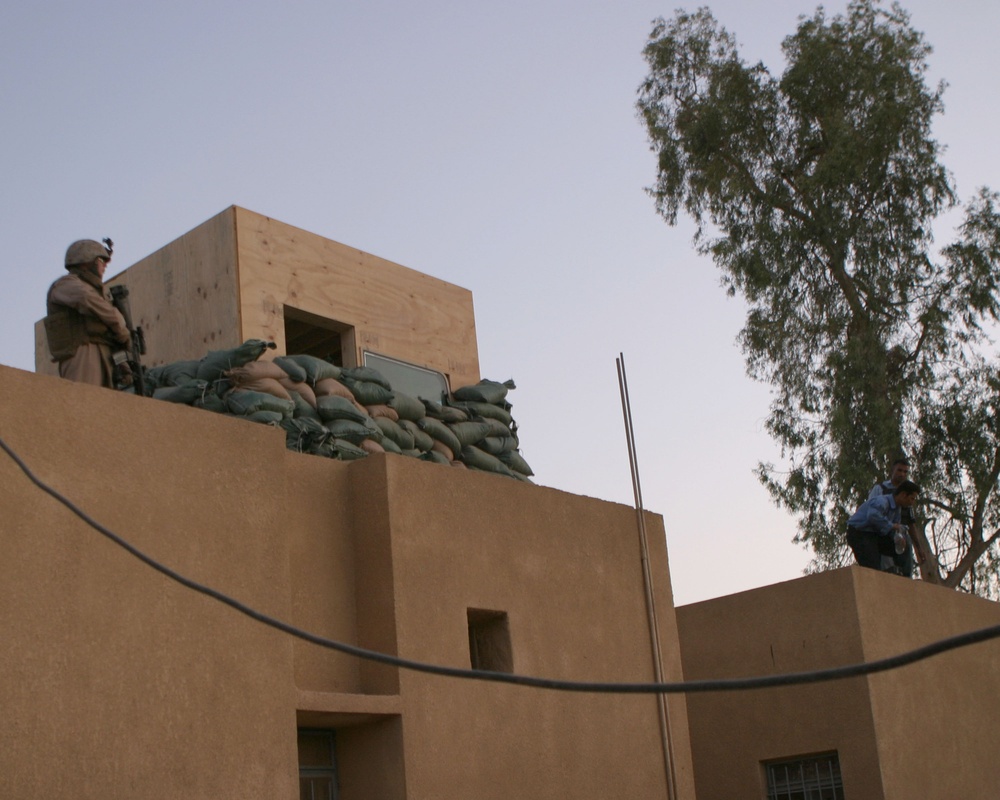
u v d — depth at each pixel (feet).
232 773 23.75
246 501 25.94
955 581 63.46
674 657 36.96
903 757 39.40
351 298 43.06
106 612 22.66
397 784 27.30
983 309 64.44
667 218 70.74
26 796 20.57
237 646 24.68
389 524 29.12
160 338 41.14
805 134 69.31
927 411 64.44
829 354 64.95
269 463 26.76
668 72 71.92
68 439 23.02
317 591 28.35
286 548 26.48
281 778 24.57
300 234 41.88
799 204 69.21
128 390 33.32
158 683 23.06
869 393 64.28
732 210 69.41
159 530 24.00
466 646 30.01
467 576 30.76
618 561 36.24
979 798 42.60
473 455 40.60
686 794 35.12
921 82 68.49
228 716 24.03
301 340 45.93
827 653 40.22
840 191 66.54
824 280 67.87
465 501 31.50
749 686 9.73
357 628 28.99
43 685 21.33
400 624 28.48
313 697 25.89
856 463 63.72
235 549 25.34
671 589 38.01
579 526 35.19
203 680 23.82
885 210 66.85
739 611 42.52
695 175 69.87
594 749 32.78
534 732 31.12
